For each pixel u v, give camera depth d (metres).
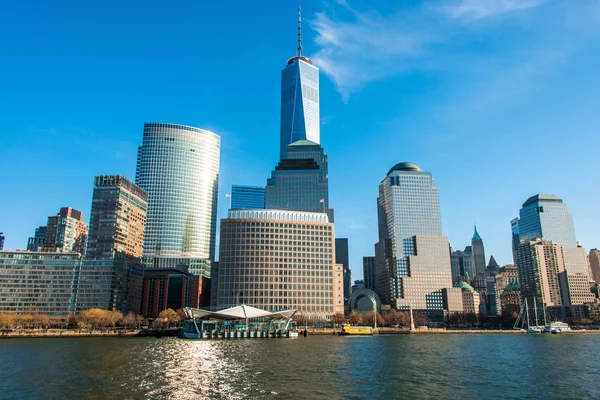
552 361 122.75
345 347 166.00
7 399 72.12
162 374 94.44
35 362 115.50
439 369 104.56
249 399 71.12
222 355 132.38
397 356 132.62
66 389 78.94
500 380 90.19
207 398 71.69
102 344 182.38
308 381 86.50
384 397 73.31
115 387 80.38
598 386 84.50
